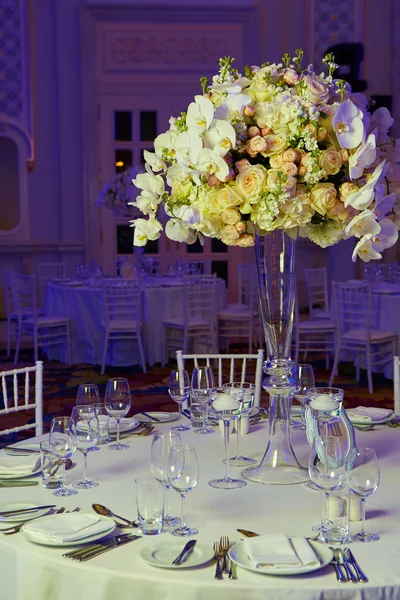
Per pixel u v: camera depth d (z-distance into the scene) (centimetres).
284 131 204
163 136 218
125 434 264
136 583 153
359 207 202
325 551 161
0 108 1019
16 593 169
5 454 240
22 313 792
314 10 1027
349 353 730
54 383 676
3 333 966
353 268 985
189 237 226
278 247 218
